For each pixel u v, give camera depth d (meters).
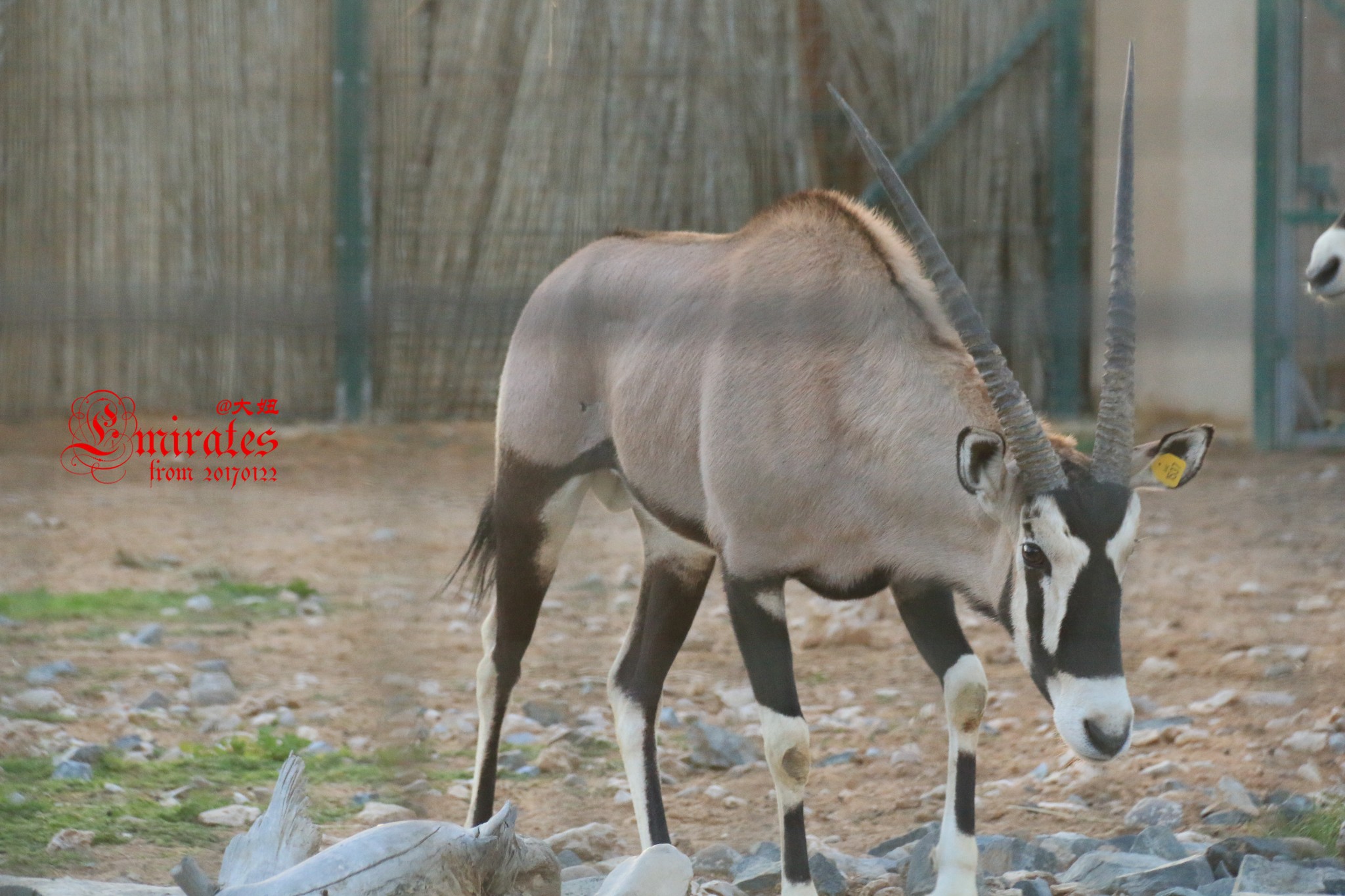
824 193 9.73
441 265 24.30
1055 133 25.25
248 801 11.03
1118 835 10.35
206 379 25.12
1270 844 9.30
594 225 24.94
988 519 8.50
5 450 24.62
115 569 18.30
